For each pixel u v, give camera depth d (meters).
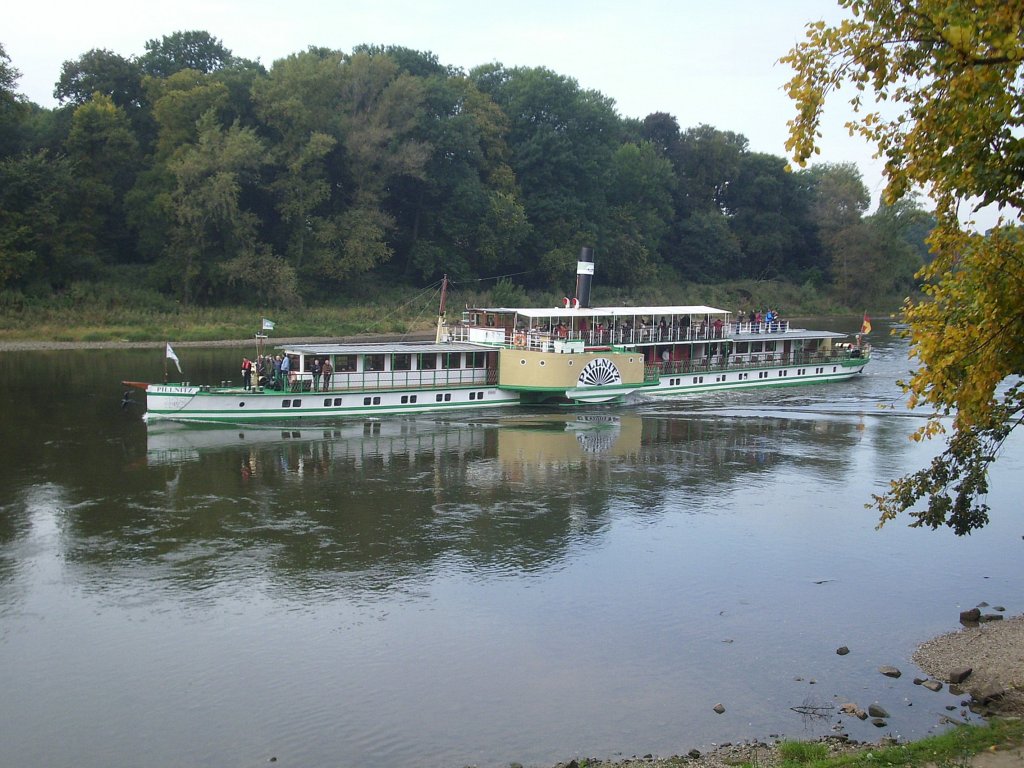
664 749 21.17
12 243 101.19
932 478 25.91
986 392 17.77
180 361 86.62
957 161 18.22
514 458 50.03
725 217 179.50
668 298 157.75
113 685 24.11
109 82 126.50
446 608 29.23
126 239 122.31
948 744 18.97
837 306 167.25
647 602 30.00
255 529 36.50
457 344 69.44
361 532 36.41
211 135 111.19
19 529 35.97
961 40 16.31
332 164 126.38
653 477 46.22
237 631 27.36
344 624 27.94
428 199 137.88
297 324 115.62
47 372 76.75
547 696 23.77
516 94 150.50
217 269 113.94
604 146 155.38
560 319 72.69
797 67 18.89
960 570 33.25
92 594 29.86
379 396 61.56
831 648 26.73
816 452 52.84
